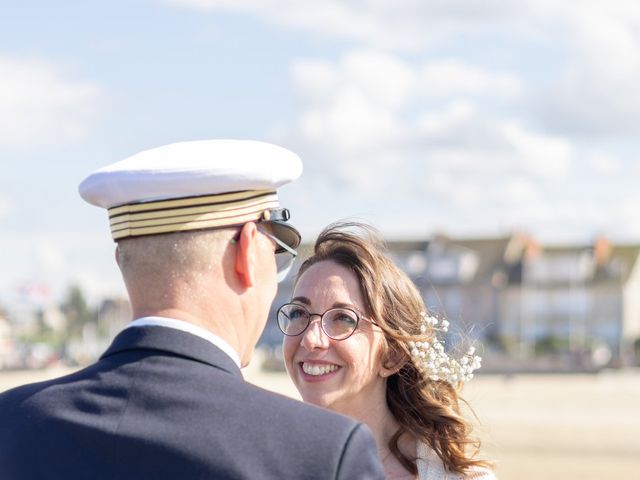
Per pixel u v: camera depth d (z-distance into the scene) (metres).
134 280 2.62
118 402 2.57
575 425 28.28
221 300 2.62
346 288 3.96
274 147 2.74
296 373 4.04
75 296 166.88
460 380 4.03
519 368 67.44
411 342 3.96
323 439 2.49
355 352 3.92
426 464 3.95
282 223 2.77
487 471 3.97
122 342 2.64
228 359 2.62
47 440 2.56
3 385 49.19
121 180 2.57
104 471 2.49
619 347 91.88
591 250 95.00
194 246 2.59
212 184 2.58
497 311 91.56
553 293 92.38
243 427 2.49
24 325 148.50
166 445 2.48
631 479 17.61
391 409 4.04
